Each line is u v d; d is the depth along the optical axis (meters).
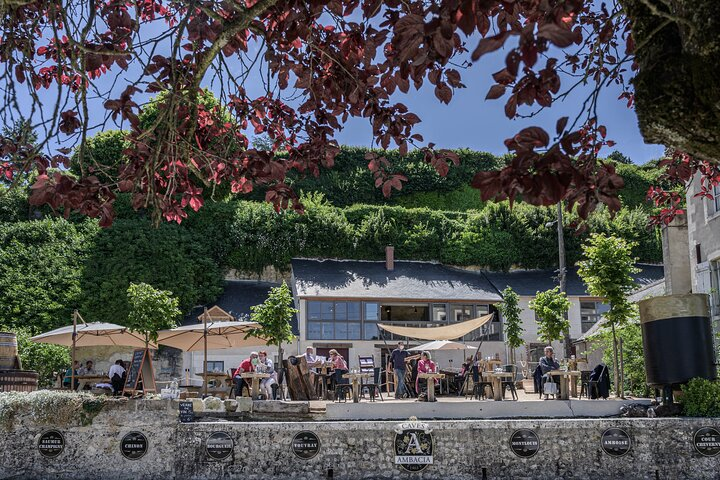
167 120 4.89
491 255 40.88
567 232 41.78
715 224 18.27
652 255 42.72
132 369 17.94
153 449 13.27
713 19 2.58
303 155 5.85
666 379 14.71
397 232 40.94
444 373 21.83
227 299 35.84
